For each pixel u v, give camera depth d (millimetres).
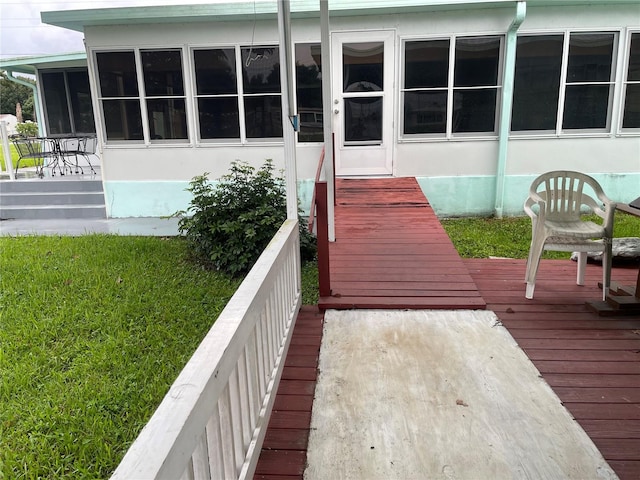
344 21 6336
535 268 3273
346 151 6754
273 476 1720
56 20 6242
